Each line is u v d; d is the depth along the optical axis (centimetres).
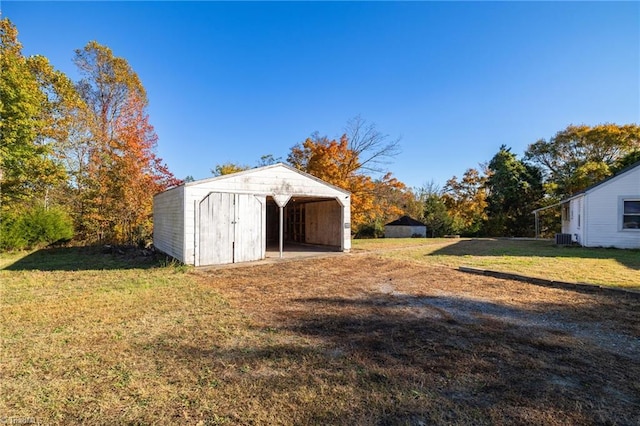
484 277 693
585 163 2377
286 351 320
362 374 271
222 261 908
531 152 2806
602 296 521
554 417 211
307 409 222
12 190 1338
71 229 1466
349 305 488
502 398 234
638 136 2252
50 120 1506
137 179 1554
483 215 2750
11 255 1156
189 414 218
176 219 941
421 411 219
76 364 291
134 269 818
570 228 1541
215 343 340
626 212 1203
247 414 217
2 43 1407
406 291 576
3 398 237
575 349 321
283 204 1048
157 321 411
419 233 2638
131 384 257
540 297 522
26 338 354
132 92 1914
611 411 218
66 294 555
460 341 343
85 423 209
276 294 559
